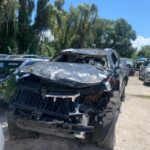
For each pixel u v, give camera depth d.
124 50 44.06
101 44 43.34
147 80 8.63
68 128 2.44
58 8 23.89
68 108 2.51
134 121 4.00
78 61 3.76
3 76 3.54
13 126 2.86
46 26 19.39
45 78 2.59
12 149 2.68
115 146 2.94
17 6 15.95
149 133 3.49
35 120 2.52
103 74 2.79
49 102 2.55
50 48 20.77
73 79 2.57
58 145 2.87
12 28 16.55
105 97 2.70
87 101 2.58
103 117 2.59
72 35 24.27
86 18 25.33
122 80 4.71
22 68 2.85
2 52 16.59
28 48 18.55
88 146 2.84
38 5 19.02
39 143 2.88
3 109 3.50
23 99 2.63
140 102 5.55
